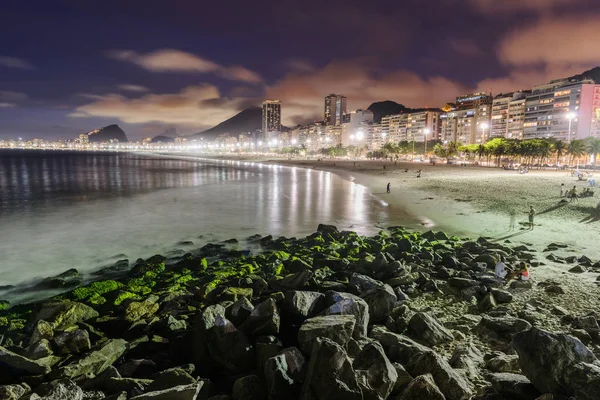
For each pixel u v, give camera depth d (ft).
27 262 74.79
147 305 43.04
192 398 21.26
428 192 177.78
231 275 58.29
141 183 250.37
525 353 21.68
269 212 131.95
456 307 41.14
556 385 19.93
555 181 191.93
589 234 87.61
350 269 56.80
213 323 30.60
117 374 27.40
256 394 22.86
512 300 41.98
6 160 643.04
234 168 448.24
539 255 67.62
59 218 122.11
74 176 313.94
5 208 143.23
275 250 80.53
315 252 71.67
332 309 31.22
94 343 36.01
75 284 61.11
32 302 54.19
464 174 264.52
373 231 100.22
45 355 31.07
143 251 82.58
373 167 386.93
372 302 36.09
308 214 127.54
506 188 170.40
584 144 354.95
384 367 21.52
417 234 86.89
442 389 22.56
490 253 65.26
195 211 134.82
